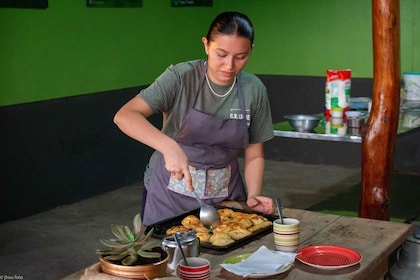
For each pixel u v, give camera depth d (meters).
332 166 7.85
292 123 4.54
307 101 7.92
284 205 6.37
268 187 6.99
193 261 2.23
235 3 8.11
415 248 3.46
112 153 6.75
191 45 7.72
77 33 6.24
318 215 3.00
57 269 4.75
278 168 7.79
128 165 6.96
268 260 2.36
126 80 6.85
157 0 7.16
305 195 6.70
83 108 6.36
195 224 2.71
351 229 2.79
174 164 2.55
